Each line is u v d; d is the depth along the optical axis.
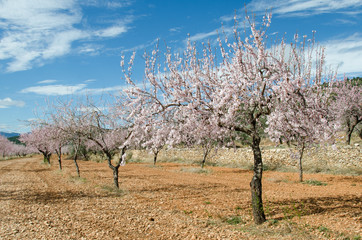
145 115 7.80
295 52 6.82
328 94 8.17
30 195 11.71
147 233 6.42
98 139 16.48
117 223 7.23
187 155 29.02
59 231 6.59
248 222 7.17
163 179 16.36
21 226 7.04
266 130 7.70
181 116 8.27
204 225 6.97
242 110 7.38
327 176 16.05
